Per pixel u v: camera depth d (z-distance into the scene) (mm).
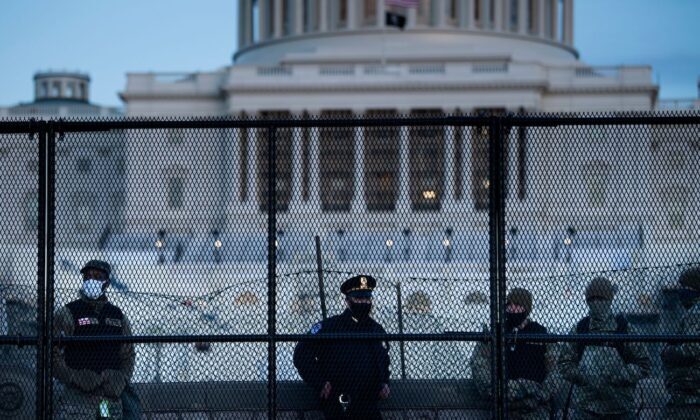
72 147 46406
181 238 46719
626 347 44781
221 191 46969
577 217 45281
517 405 44844
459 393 45469
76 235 46344
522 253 45781
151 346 45844
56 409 45000
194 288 46594
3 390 45656
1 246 45438
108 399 44500
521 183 46156
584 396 44875
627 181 44719
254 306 46438
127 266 46406
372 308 46188
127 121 44094
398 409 45406
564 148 45188
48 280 44219
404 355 45656
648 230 44688
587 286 44906
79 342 44125
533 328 45000
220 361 45750
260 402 45531
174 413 45438
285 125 43875
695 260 44469
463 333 44156
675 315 44688
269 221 43906
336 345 44469
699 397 45000
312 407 45438
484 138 47406
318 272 45719
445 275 47625
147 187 46594
